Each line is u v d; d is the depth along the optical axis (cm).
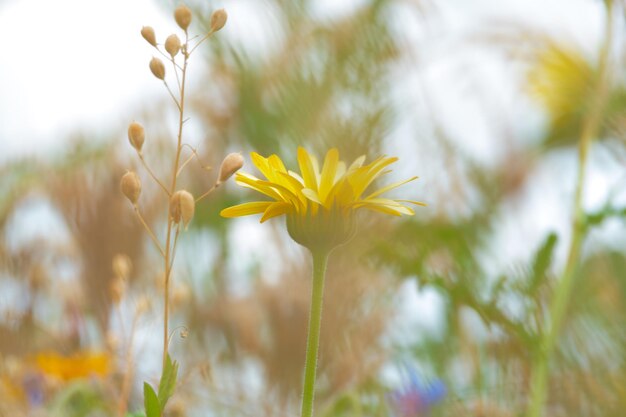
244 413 89
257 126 97
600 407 80
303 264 98
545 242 80
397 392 87
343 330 87
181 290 72
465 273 83
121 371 82
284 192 63
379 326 88
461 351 92
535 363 81
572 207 87
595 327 82
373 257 85
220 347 98
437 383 86
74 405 84
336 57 97
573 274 84
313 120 93
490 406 83
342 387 87
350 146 91
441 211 96
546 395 82
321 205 63
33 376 86
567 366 81
